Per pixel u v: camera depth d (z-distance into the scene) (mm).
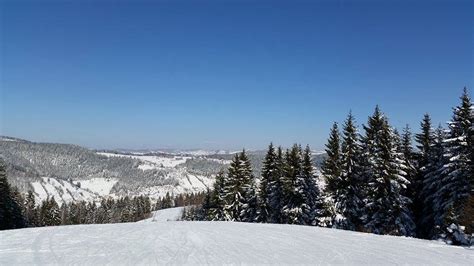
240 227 21297
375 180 37750
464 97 35062
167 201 185500
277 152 54562
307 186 47344
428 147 42062
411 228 37094
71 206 138000
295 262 11297
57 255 11648
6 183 56719
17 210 61219
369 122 42250
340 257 12219
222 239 15867
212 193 67625
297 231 19828
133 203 159625
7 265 10281
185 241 15031
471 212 23859
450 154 34375
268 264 10945
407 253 13180
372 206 37500
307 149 48938
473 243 17219
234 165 57531
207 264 10727
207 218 65250
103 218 133000
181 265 10508
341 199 41531
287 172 48000
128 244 13953
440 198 34969
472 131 33906
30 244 13727
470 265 11320
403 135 42812
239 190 56719
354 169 41719
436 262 11648
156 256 11695
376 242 16016
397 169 37375
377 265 11094
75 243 14023
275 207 51375
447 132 35938
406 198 37000
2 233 16938
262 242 15234
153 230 18734
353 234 19203
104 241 14633
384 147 37656
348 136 42125
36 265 10273
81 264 10414
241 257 11844
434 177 36656
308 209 46906
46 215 84625
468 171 33000
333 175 42312
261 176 55344
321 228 22109
